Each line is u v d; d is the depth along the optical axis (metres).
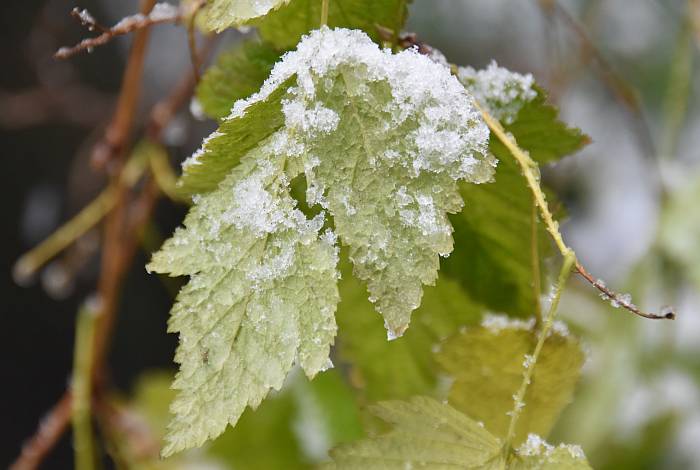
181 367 0.40
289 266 0.40
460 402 0.44
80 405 0.62
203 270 0.40
